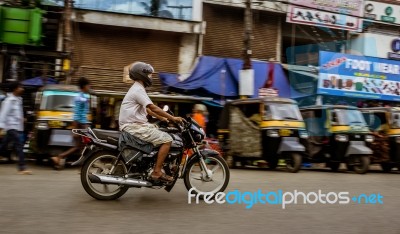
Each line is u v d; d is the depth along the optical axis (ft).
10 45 45.73
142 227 14.98
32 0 46.24
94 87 50.49
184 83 51.11
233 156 38.09
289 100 37.73
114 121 44.83
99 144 18.80
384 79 59.31
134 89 18.71
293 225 16.02
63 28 50.21
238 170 36.37
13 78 45.34
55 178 25.90
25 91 47.26
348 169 39.88
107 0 52.42
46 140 32.76
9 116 27.22
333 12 56.59
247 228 15.37
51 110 33.50
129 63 53.83
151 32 54.44
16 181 23.97
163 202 19.33
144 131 18.43
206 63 54.08
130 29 53.78
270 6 57.36
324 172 37.88
